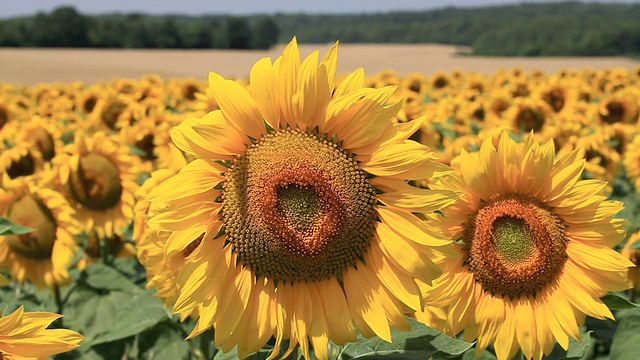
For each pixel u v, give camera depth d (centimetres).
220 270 60
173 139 61
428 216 67
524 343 69
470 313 70
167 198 59
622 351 79
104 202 128
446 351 62
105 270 111
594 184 70
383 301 61
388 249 60
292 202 61
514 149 70
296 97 60
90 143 128
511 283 69
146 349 99
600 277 69
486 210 70
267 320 61
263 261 61
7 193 109
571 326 68
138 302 97
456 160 89
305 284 62
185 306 59
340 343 61
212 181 61
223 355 63
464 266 70
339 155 61
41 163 147
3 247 109
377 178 61
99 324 107
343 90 61
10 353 55
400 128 60
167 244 60
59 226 110
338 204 60
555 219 71
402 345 64
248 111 60
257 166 61
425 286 68
